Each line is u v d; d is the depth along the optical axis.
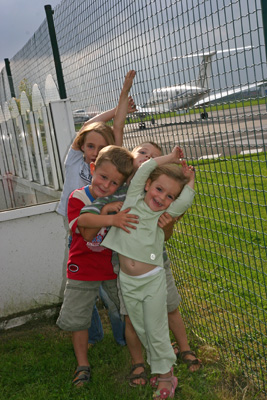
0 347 3.74
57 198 4.43
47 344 3.67
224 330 3.41
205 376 2.99
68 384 3.02
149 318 2.71
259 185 7.19
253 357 3.05
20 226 4.21
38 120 4.62
